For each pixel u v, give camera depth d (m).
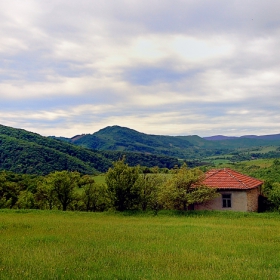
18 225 22.34
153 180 35.75
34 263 11.77
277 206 34.69
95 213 32.69
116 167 35.03
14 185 58.50
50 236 17.80
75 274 10.48
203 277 10.48
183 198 31.52
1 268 11.02
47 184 45.16
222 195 33.56
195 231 20.09
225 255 13.84
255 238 17.75
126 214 31.66
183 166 34.84
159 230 20.50
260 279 10.35
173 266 11.80
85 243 15.93
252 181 36.16
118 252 13.88
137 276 10.48
